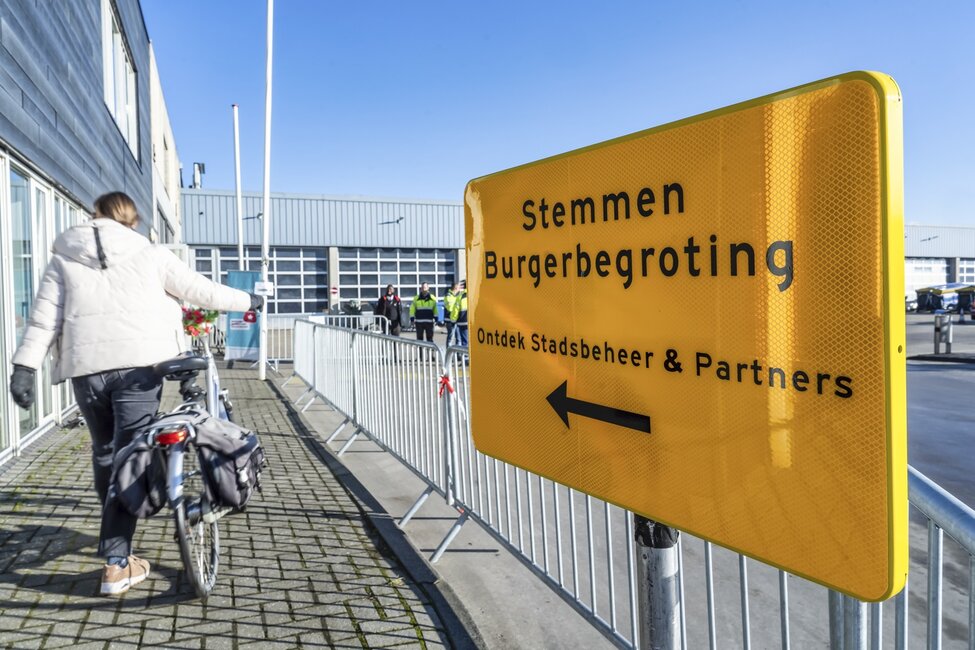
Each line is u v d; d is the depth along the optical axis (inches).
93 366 116.0
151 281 121.3
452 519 172.9
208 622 112.0
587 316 67.9
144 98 577.9
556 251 71.6
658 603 66.3
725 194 53.3
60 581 125.3
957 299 1485.0
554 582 118.8
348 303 1116.5
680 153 56.9
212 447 115.3
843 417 46.6
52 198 260.7
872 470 45.2
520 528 129.8
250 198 1079.0
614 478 65.9
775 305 50.3
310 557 140.5
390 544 147.6
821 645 112.3
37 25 233.0
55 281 118.4
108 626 109.8
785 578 75.9
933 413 327.9
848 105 44.8
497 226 80.9
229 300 131.5
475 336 86.3
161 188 748.6
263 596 121.9
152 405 120.5
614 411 65.2
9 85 200.8
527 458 77.8
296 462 221.1
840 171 45.5
